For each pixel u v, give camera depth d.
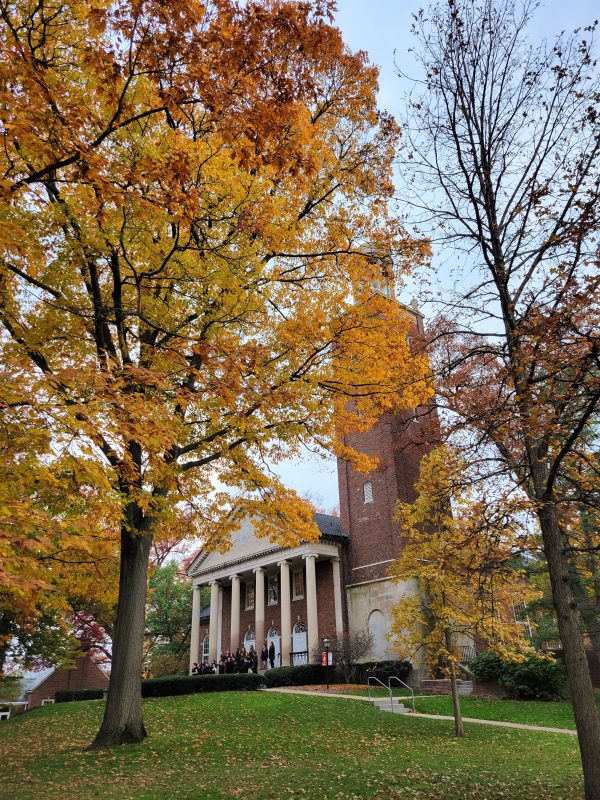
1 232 6.14
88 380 6.62
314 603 30.59
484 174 10.12
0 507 4.86
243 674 23.92
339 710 18.42
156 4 5.89
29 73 5.78
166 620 44.97
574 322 7.93
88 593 15.91
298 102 9.25
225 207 9.85
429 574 14.92
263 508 13.16
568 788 9.13
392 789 8.98
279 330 11.41
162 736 13.23
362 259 12.02
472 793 8.80
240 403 10.33
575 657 8.05
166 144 8.46
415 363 11.72
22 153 7.72
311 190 12.23
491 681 24.73
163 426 7.02
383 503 31.12
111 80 6.29
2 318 8.70
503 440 9.49
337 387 12.09
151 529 11.67
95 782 9.30
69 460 6.50
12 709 41.78
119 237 8.66
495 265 9.87
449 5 10.05
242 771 10.21
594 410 8.45
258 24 6.48
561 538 9.60
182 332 10.62
